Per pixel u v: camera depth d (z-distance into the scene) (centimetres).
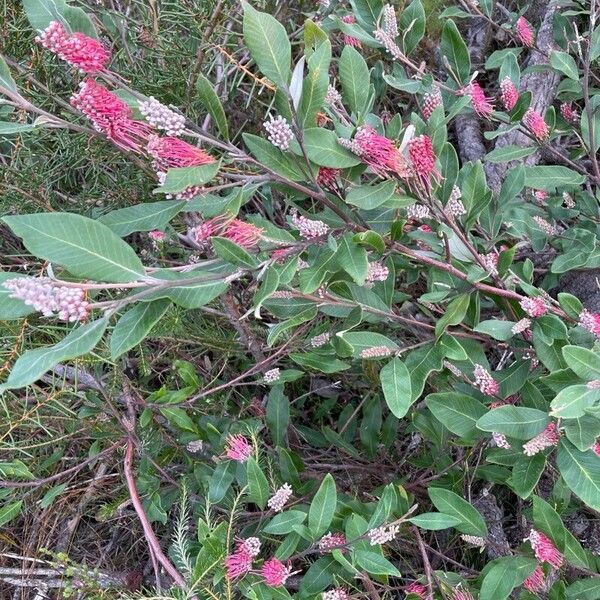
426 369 62
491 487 90
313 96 50
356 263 55
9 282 43
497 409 59
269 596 62
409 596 63
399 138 58
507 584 62
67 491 91
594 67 99
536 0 115
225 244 50
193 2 87
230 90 93
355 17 82
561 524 61
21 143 85
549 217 87
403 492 69
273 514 76
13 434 88
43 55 82
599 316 64
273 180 55
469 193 62
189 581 59
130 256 47
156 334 84
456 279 67
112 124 48
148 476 79
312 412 110
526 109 73
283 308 65
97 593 68
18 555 88
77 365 77
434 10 115
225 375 101
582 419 58
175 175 48
